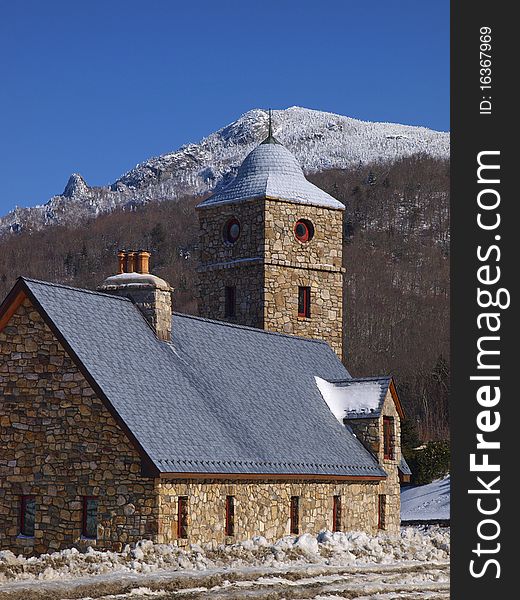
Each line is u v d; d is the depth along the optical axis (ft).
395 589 110.22
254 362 171.53
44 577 106.52
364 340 530.68
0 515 139.54
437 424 419.13
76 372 137.08
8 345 140.97
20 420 139.54
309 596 102.58
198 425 144.25
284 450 155.43
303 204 212.84
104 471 134.41
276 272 209.46
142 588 101.71
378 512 175.11
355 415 176.35
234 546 132.98
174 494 133.69
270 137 221.05
